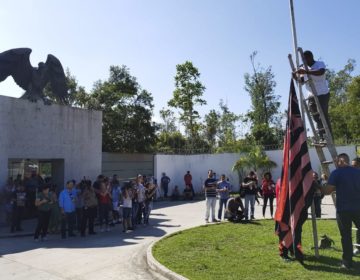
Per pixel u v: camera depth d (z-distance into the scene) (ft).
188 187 89.86
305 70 25.44
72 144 60.08
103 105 102.63
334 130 136.56
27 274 26.55
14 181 48.93
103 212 46.44
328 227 42.29
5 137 49.47
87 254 32.89
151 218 56.44
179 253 30.48
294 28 26.96
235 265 26.32
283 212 27.50
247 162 99.71
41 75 56.24
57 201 45.91
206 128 158.51
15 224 45.27
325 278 22.52
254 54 160.56
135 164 88.48
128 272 26.91
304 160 26.55
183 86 130.93
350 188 23.91
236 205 49.65
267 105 161.38
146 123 104.78
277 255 29.09
